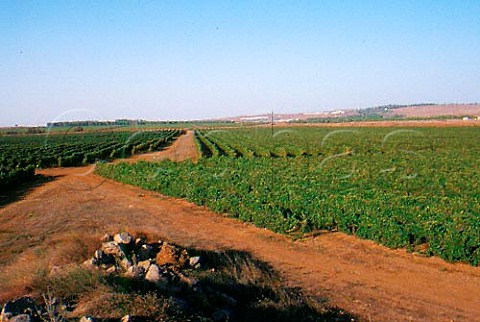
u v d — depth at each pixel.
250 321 9.31
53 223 19.83
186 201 25.75
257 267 13.03
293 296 10.89
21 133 137.50
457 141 65.19
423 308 10.66
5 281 10.71
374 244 16.11
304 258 14.75
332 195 19.97
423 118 190.12
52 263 11.71
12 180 32.59
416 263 14.12
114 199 27.03
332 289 11.95
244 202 20.98
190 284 9.93
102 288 8.77
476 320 9.97
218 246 15.96
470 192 24.30
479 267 13.64
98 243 12.59
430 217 16.06
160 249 12.64
